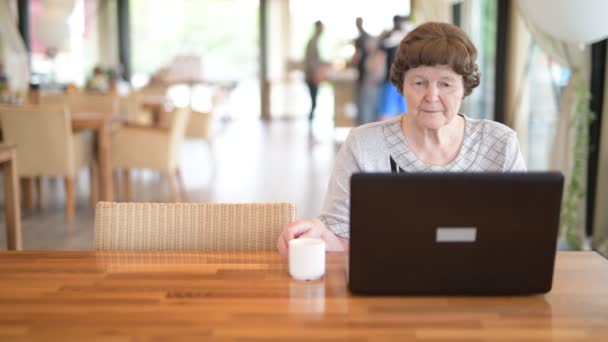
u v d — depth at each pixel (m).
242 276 1.38
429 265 1.24
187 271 1.42
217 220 1.73
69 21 9.76
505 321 1.15
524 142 5.85
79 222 4.83
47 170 4.80
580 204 3.93
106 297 1.26
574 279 1.38
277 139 9.99
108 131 5.12
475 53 1.53
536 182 1.20
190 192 6.02
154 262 1.49
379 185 1.20
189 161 7.84
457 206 1.21
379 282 1.25
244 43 12.81
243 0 12.69
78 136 5.00
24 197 5.21
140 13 12.51
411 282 1.25
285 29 12.78
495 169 1.67
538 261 1.24
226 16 12.70
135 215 1.72
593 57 4.06
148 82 11.73
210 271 1.42
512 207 1.21
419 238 1.23
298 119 13.05
